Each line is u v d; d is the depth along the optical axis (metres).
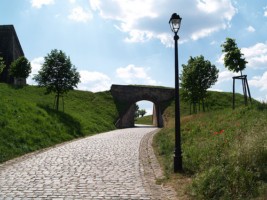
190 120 27.50
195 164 11.82
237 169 8.34
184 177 10.81
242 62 22.44
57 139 22.20
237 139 12.50
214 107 58.41
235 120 19.31
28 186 9.44
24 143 17.66
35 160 14.23
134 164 13.75
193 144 15.88
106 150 18.34
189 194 8.65
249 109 20.48
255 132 12.19
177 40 12.41
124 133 33.81
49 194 8.60
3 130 17.45
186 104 60.41
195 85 40.91
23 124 20.77
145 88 62.16
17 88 50.72
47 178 10.58
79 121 33.78
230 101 61.59
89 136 28.53
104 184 9.90
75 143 21.89
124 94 61.38
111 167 12.91
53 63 36.19
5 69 58.75
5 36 60.53
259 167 8.59
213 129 18.84
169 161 13.66
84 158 15.12
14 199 8.08
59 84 36.34
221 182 8.26
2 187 9.26
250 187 7.79
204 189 8.26
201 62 41.19
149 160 14.98
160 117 59.38
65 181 10.20
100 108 54.31
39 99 46.88
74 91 58.75
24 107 25.14
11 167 12.42
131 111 61.53
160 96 62.50
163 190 9.30
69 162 13.88
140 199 8.31
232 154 9.59
